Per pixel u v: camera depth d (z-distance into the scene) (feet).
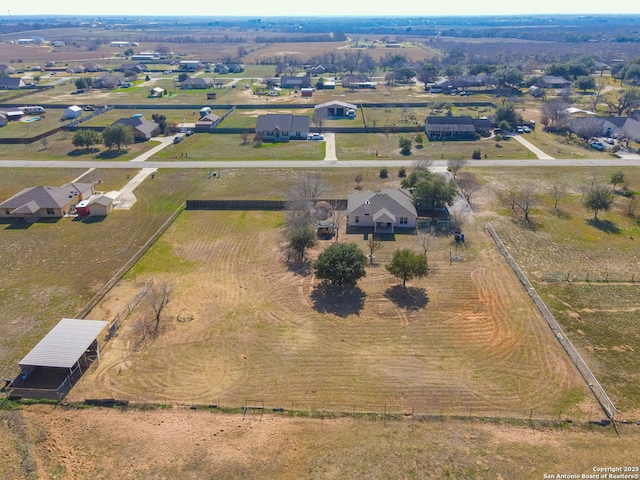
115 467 94.27
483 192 236.84
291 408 110.52
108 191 240.73
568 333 135.23
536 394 114.01
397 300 151.33
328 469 92.48
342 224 204.13
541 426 104.63
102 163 285.02
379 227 199.72
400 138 335.88
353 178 257.14
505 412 108.78
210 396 114.21
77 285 160.76
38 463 95.76
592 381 117.19
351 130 356.59
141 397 113.91
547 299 151.23
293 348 130.41
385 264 171.94
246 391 115.85
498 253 179.52
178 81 596.29
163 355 128.16
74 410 110.01
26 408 110.42
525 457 95.09
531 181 250.57
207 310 147.13
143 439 101.35
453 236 193.16
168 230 200.85
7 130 362.74
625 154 294.25
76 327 130.21
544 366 123.03
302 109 441.68
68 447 99.55
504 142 326.03
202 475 91.66
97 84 551.18
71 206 220.23
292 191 230.27
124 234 197.16
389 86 574.97
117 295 154.30
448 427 104.47
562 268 169.99
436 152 304.30
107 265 173.47
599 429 103.71
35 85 555.69
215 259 177.47
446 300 151.23
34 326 139.74
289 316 143.95
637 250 181.68
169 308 148.05
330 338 134.21
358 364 124.47
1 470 94.22
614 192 234.58
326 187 243.40
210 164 283.18
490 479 89.40
